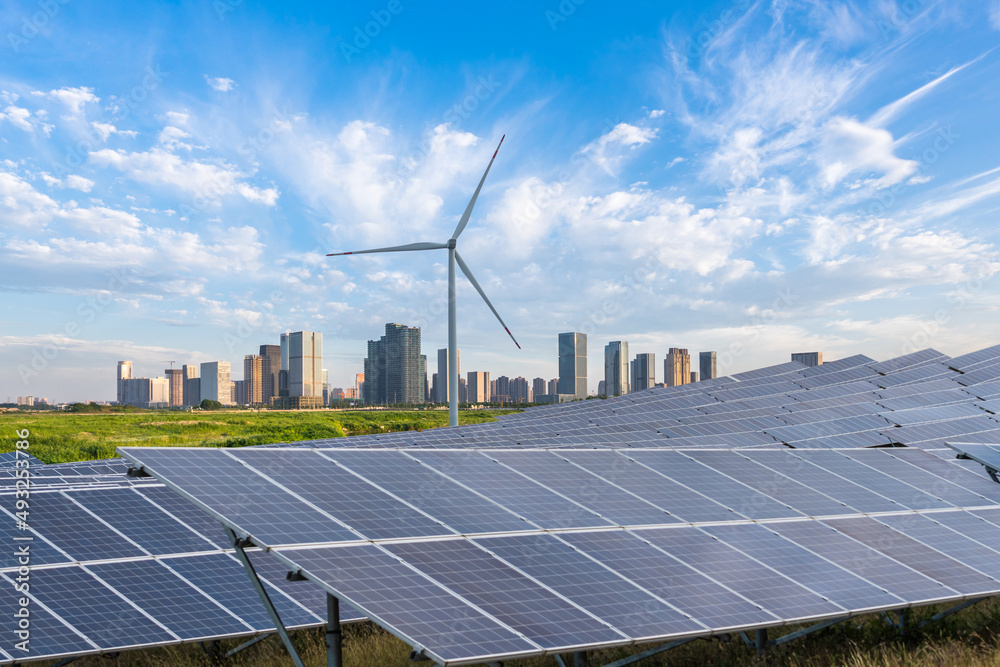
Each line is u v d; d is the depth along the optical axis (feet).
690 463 68.80
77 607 56.03
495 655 35.42
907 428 132.36
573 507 54.95
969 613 60.75
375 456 56.13
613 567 46.73
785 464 72.28
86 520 70.44
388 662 58.85
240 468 47.39
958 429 131.85
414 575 40.91
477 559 44.39
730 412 174.81
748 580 47.75
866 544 55.93
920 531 59.67
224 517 41.27
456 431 171.22
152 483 82.64
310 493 47.03
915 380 190.90
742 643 58.18
